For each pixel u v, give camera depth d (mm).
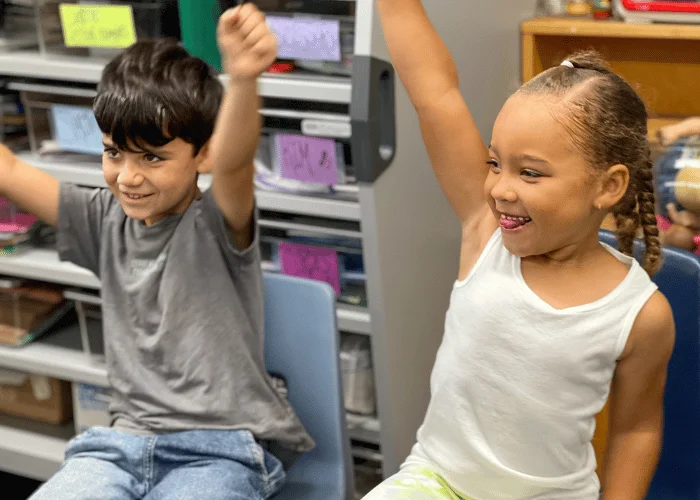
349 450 1432
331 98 1538
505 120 958
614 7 1800
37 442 2035
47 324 2057
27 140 2012
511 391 1034
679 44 1885
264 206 1670
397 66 1146
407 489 1071
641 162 987
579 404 1023
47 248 2006
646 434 1075
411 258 1643
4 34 1929
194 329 1309
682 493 1254
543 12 1926
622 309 1001
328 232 1632
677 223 1596
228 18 1079
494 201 1002
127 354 1349
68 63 1800
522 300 1022
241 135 1161
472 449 1065
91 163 1887
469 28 1675
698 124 1625
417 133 1604
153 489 1255
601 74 974
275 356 1439
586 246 1023
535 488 1065
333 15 1544
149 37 1775
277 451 1432
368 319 1648
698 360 1214
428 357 1749
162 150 1241
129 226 1352
